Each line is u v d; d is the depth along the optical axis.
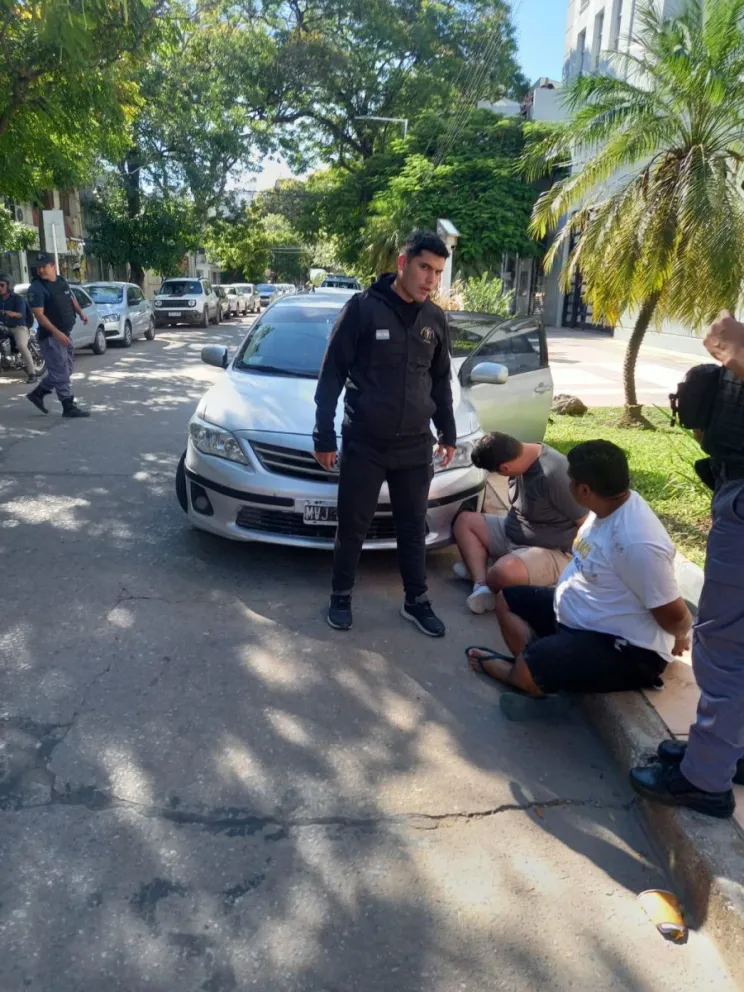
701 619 2.50
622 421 9.84
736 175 8.59
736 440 2.38
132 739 3.08
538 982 2.13
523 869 2.53
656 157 8.88
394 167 28.09
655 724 3.12
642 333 9.48
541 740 3.26
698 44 8.32
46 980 2.06
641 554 3.00
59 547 5.06
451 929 2.28
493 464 4.11
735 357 2.21
